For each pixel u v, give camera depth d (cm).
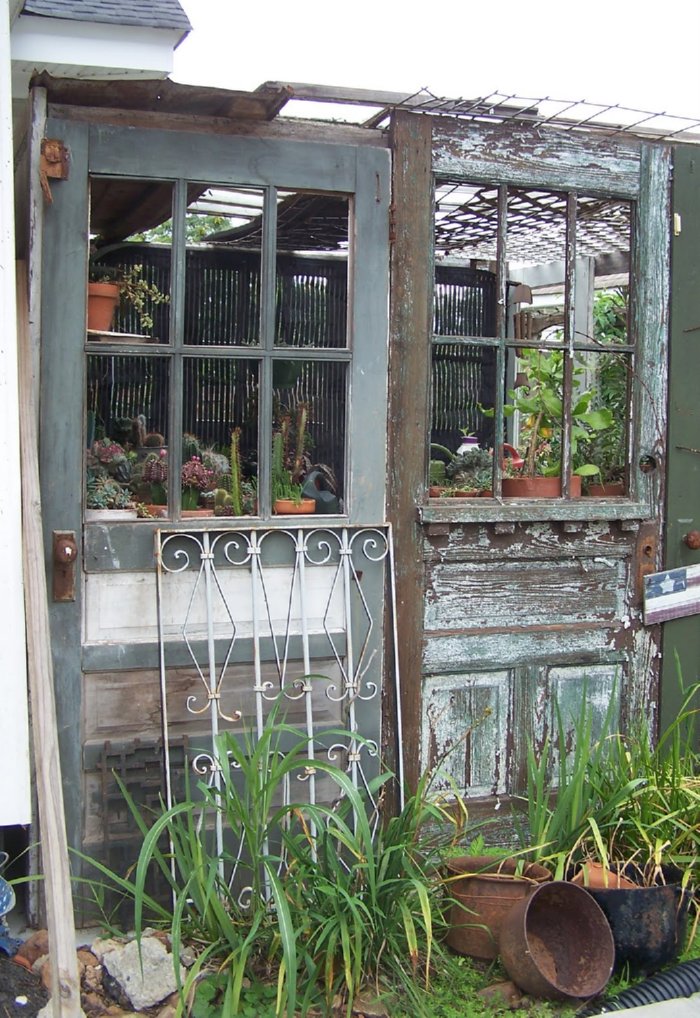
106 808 321
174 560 332
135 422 372
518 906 297
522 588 382
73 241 316
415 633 365
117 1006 287
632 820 336
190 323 387
